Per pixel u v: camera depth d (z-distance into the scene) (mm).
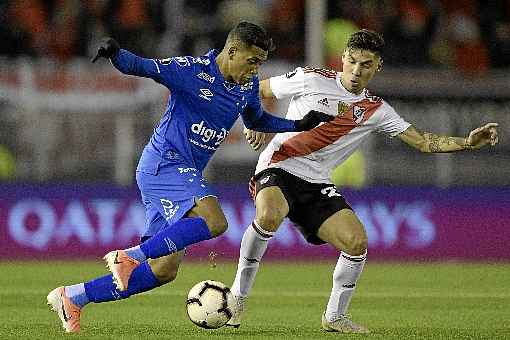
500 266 57875
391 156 60281
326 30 64688
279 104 56062
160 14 65938
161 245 24594
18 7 65375
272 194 28938
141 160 26375
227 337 26156
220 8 65875
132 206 58500
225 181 59125
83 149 57156
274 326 29938
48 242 58344
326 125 29766
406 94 59000
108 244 58625
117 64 24578
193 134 25875
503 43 69938
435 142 29750
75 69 56562
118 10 65562
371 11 68875
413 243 60875
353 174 60188
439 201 61000
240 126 58750
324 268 55281
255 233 28391
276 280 48188
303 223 29688
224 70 25703
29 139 56750
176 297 39219
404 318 33219
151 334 26562
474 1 70812
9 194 57938
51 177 57969
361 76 29312
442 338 26953
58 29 65062
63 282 45094
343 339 26328
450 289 44625
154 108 57125
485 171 60812
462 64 68812
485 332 28672
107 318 31625
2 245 58031
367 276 50781
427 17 69688
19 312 33031
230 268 54469
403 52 68625
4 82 56000
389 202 60531
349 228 28266
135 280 26391
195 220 24844
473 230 61406
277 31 66250
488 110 59031
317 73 30219
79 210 58406
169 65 25266
